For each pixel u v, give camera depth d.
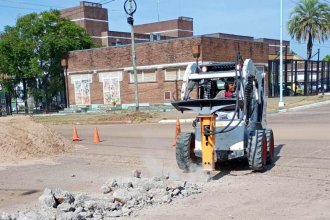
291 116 24.09
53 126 27.98
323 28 50.69
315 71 53.28
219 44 32.75
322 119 21.44
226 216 6.75
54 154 14.52
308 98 38.97
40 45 40.31
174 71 32.91
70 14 70.50
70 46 40.94
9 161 13.31
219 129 9.78
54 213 6.69
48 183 9.95
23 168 12.12
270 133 10.90
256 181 9.01
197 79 10.45
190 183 8.87
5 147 14.00
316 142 13.94
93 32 70.56
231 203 7.45
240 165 10.82
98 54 38.12
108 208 7.32
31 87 42.78
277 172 9.77
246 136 10.02
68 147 15.45
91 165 12.09
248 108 10.40
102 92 38.19
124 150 14.62
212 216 6.79
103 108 37.31
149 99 34.66
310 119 21.77
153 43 33.91
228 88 10.36
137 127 23.08
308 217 6.48
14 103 44.62
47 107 42.34
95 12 70.75
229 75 10.17
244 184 8.80
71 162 12.83
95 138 17.44
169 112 29.98
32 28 40.16
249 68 10.34
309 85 49.22
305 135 15.75
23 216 6.54
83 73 39.44
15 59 40.16
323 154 11.72
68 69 40.50
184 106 10.07
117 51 36.62
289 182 8.73
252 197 7.75
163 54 33.38
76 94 40.25
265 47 38.84
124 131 21.33
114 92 37.38
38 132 15.11
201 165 10.51
